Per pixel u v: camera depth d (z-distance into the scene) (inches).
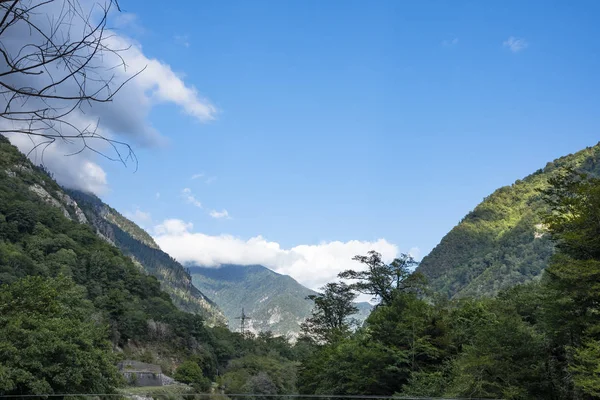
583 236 947.3
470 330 1590.8
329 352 2156.7
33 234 5260.8
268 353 6417.3
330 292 2775.6
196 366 4311.0
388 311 1766.7
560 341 1101.7
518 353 1132.5
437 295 1846.7
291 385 4488.2
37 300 1396.4
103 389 1459.2
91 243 6382.9
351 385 1630.2
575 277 918.4
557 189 1081.4
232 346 6387.8
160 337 5290.4
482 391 1095.0
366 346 1732.3
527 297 1563.7
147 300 6151.6
